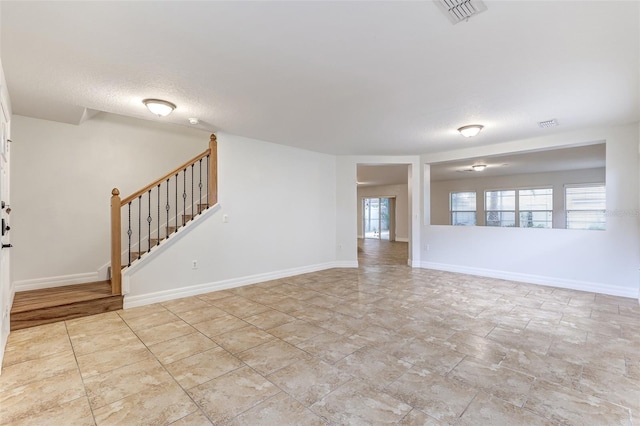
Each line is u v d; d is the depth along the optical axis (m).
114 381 2.08
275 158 5.23
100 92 2.98
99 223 4.35
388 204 12.73
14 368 2.25
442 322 3.15
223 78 2.69
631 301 3.86
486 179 9.79
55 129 4.03
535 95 3.06
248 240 4.84
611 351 2.49
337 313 3.45
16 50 2.20
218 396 1.91
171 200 5.05
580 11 1.80
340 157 6.24
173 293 4.02
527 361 2.34
